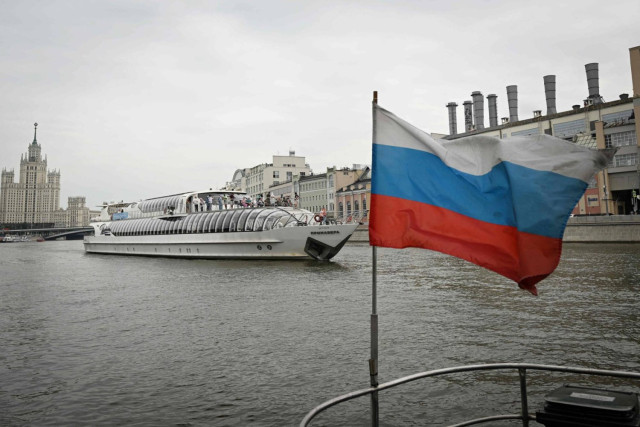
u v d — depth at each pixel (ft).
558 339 41.68
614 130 205.16
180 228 171.63
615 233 175.22
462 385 31.65
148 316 58.34
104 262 171.53
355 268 112.98
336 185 331.36
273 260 139.85
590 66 244.83
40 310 64.90
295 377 33.76
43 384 33.50
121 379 34.24
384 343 41.96
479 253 15.88
